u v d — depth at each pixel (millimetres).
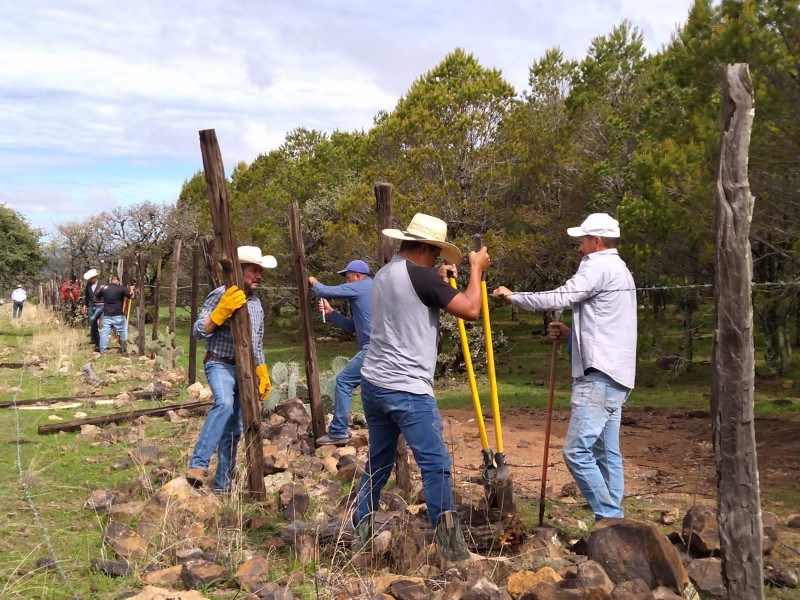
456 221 20562
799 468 7613
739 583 3480
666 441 9242
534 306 5012
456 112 21484
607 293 4984
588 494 4953
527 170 21078
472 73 23359
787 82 10492
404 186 21078
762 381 16438
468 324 17734
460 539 4562
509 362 20844
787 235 11914
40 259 66312
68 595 4238
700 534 4641
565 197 22094
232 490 5945
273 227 33438
